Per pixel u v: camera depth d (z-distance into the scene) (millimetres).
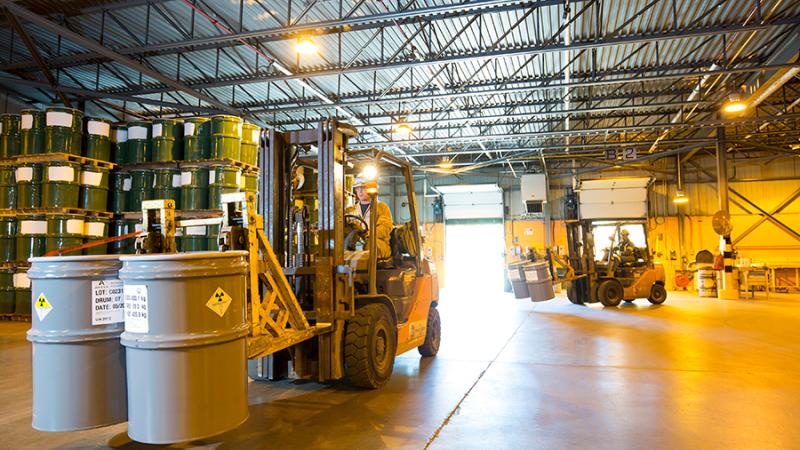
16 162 9617
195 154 9477
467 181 22703
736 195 20109
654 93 13430
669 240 20703
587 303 15203
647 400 4797
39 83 10594
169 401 2623
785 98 13805
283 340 3863
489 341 8305
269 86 13078
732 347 7551
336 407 4555
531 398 4863
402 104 14586
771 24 8312
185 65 11844
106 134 9914
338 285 4812
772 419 4223
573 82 10586
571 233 14695
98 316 2863
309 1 8875
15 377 5703
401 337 5766
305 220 5078
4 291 9867
